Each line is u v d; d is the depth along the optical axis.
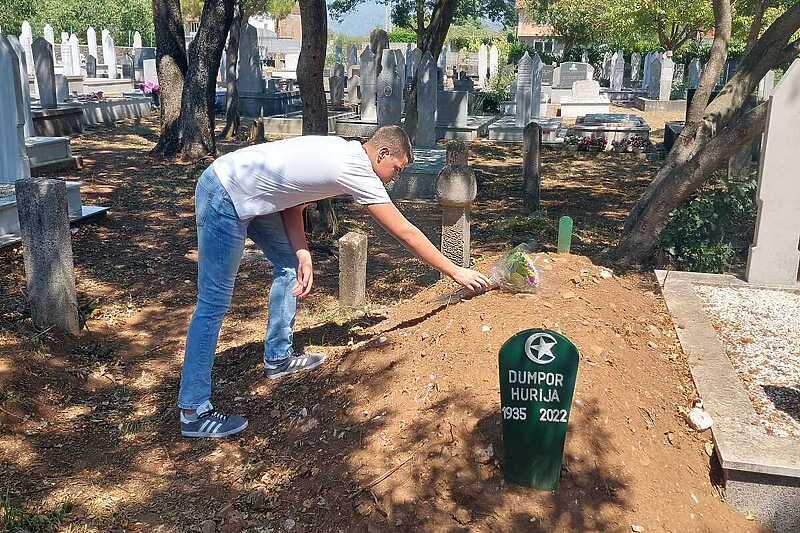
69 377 4.71
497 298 4.32
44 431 4.08
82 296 6.26
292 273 4.33
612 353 4.03
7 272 6.48
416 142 14.64
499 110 24.30
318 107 7.98
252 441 3.91
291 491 3.41
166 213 9.45
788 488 3.33
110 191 10.52
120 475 3.67
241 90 20.81
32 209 5.07
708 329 4.93
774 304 5.57
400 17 27.30
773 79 15.77
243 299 6.35
